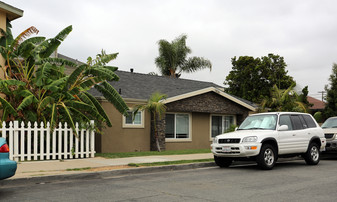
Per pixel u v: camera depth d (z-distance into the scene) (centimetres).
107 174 949
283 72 3388
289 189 745
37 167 1005
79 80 1320
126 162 1141
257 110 2283
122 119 1741
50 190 735
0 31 1370
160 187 771
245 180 872
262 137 1072
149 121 1855
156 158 1278
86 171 941
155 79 2350
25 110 1245
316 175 962
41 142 1178
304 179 888
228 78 3616
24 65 1392
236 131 1186
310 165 1230
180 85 2355
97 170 966
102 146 1656
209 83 2661
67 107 1302
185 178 908
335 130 1498
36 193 702
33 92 1288
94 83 1361
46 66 1249
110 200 636
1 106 1267
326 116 3222
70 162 1134
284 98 2262
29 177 829
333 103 3203
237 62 3559
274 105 2280
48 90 1298
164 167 1073
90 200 636
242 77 3516
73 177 889
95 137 1706
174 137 1958
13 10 1430
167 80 2408
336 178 905
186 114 2025
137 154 1432
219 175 966
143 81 2212
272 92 2342
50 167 1007
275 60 3478
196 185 797
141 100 1784
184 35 3484
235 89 3556
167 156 1367
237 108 2212
